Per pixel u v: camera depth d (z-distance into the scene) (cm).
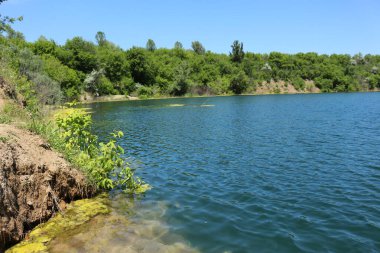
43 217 761
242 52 12219
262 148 1755
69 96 6147
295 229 752
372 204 905
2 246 628
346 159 1457
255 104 5806
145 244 674
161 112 4375
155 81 9719
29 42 8200
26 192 732
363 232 730
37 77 3522
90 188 959
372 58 14338
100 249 646
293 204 917
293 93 11331
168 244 677
